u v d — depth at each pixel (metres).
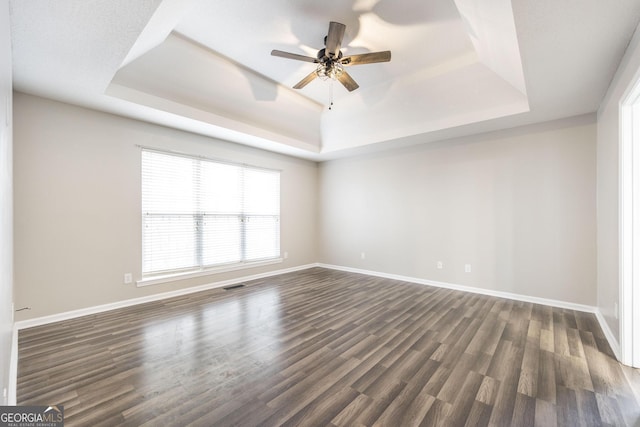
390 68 3.53
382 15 2.61
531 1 1.61
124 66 2.84
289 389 1.87
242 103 3.91
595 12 1.69
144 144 3.62
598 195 3.21
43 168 2.91
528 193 3.77
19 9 1.67
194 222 4.16
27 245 2.82
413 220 4.84
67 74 2.47
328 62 2.82
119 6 1.68
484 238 4.11
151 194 3.72
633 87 1.92
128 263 3.49
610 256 2.64
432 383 1.94
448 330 2.80
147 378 1.98
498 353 2.35
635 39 1.88
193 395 1.80
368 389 1.87
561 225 3.55
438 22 2.70
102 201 3.29
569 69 2.35
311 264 6.11
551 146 3.61
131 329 2.79
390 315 3.20
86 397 1.77
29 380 1.94
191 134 4.09
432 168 4.62
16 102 2.77
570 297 3.47
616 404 1.73
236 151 4.68
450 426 1.55
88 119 3.19
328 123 5.01
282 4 2.49
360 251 5.54
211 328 2.83
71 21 1.80
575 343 2.53
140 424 1.55
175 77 3.20
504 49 2.42
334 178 5.96
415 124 4.19
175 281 3.90
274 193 5.36
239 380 1.96
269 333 2.72
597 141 3.24
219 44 3.09
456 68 3.35
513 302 3.71
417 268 4.77
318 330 2.79
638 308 2.13
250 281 4.77
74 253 3.10
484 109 3.57
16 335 2.57
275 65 3.52
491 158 4.05
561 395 1.81
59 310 2.99
